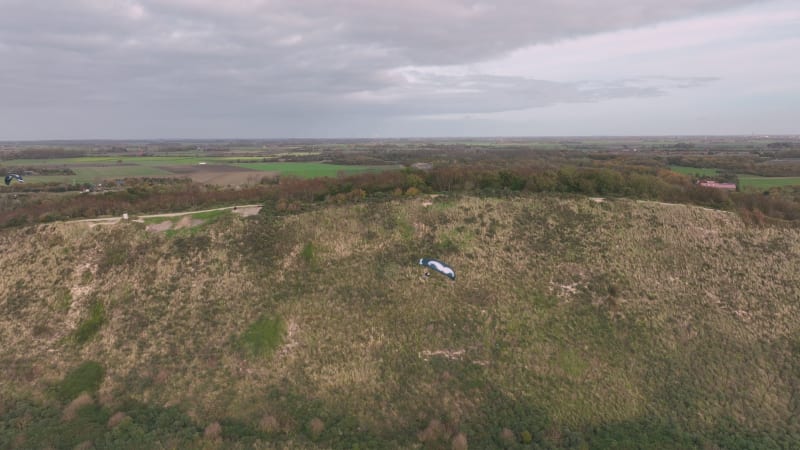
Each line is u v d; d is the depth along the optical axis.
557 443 38.03
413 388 43.84
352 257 60.91
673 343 49.09
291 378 45.00
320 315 51.88
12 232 63.97
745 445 38.25
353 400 42.72
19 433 37.97
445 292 55.22
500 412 41.50
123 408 41.62
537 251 61.47
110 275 57.34
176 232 64.38
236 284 56.41
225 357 46.97
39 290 55.41
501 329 50.44
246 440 37.66
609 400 42.84
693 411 41.84
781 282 57.28
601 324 51.06
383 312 52.44
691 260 60.06
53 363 46.88
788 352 48.66
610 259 60.06
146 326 50.84
